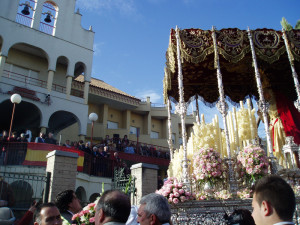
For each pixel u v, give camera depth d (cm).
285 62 1395
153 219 315
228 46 1181
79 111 2431
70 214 486
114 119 3412
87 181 1538
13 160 1373
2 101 2073
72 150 1501
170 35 1204
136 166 1105
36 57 2547
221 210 808
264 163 948
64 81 2650
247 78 1528
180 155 1273
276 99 1433
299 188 902
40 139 1566
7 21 2255
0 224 575
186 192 830
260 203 196
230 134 1337
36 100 2212
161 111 3688
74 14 2659
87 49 2628
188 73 1466
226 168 1012
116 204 263
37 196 1258
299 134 1309
